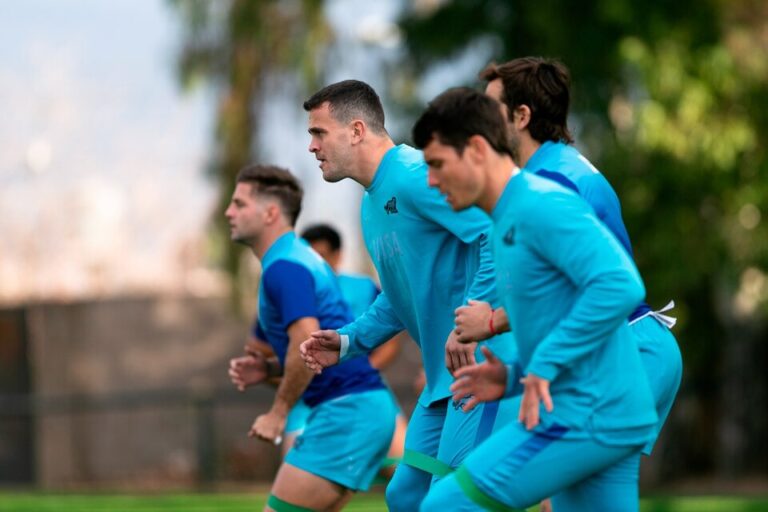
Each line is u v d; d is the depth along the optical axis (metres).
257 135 59.78
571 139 17.03
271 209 21.58
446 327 18.00
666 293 51.22
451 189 13.84
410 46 56.19
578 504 14.70
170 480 58.88
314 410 21.59
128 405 59.31
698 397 58.75
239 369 22.00
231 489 55.31
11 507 43.62
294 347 20.91
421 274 17.89
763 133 51.53
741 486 55.66
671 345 17.17
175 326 62.50
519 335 14.19
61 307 61.28
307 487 21.39
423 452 18.36
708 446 59.59
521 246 13.77
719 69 50.09
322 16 58.03
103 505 44.03
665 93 49.03
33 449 59.34
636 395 14.08
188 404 59.09
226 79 59.19
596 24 50.53
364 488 21.75
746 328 59.44
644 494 51.75
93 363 61.62
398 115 57.84
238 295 60.72
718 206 51.62
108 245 70.56
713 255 51.00
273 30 58.44
